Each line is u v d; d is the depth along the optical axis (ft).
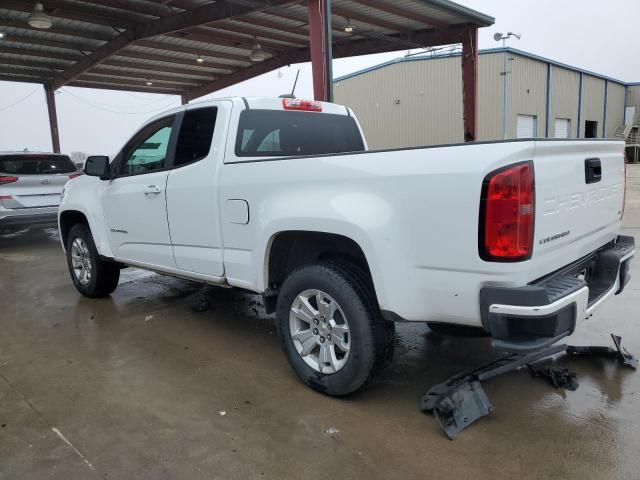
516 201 7.93
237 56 56.18
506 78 82.48
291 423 9.78
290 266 11.87
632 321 14.66
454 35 46.14
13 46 49.90
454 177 8.33
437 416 9.46
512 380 11.41
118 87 67.92
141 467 8.50
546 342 8.06
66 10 40.52
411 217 8.86
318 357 11.02
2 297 19.06
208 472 8.36
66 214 18.69
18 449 9.02
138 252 15.37
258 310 16.93
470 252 8.31
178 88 70.74
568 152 9.12
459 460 8.57
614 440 9.03
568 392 10.78
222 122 12.50
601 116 122.11
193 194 12.91
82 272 18.33
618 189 11.71
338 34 48.49
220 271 12.66
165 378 11.80
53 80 61.77
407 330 14.79
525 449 8.84
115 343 14.03
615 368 11.84
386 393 10.96
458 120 83.71
